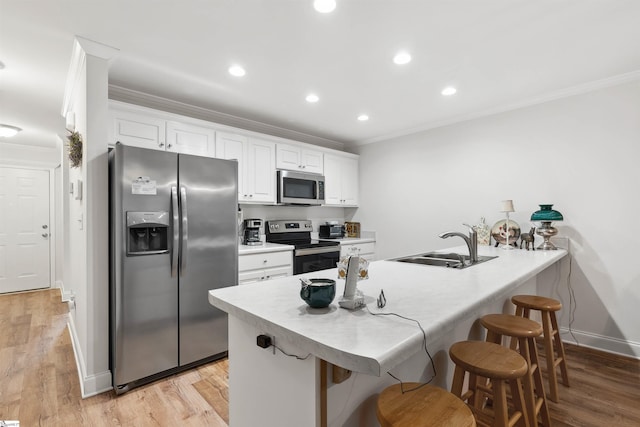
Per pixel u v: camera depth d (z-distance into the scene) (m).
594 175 2.66
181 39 1.97
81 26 1.83
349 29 1.87
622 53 2.16
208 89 2.72
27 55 2.15
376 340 0.84
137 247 2.17
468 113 3.34
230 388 1.39
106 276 2.10
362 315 1.04
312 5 1.66
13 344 2.85
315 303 1.10
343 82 2.60
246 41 1.99
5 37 1.93
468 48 2.09
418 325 0.95
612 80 2.53
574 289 2.76
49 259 4.93
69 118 3.01
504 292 1.42
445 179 3.64
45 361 2.51
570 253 2.77
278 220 3.96
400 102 3.05
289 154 3.74
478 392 1.54
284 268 3.29
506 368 1.17
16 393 2.05
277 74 2.45
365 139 4.44
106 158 2.10
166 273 2.23
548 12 1.72
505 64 2.30
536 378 1.73
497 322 1.68
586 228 2.70
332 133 4.13
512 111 3.12
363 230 4.52
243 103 3.06
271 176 3.56
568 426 1.73
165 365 2.23
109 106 2.44
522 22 1.81
